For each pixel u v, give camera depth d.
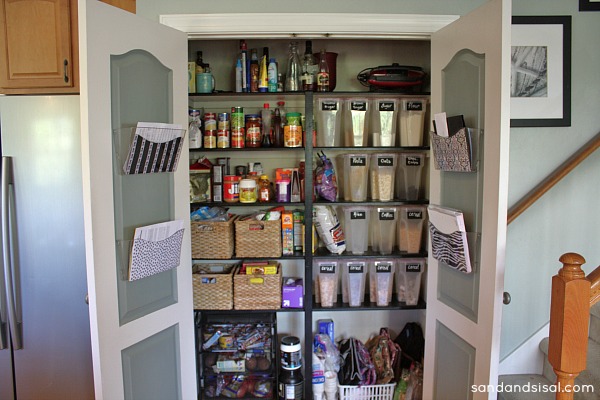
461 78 1.72
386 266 2.26
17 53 2.04
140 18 1.66
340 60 2.41
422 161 2.26
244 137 2.24
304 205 2.21
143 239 1.62
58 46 2.02
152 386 1.83
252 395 2.24
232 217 2.32
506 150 1.46
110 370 1.60
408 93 2.22
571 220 2.26
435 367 2.03
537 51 2.16
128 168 1.59
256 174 2.36
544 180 2.22
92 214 1.48
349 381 2.25
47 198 1.94
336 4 2.08
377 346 2.39
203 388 2.26
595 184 2.25
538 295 2.29
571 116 2.20
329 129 2.22
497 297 1.52
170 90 1.83
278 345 2.50
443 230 1.76
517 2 2.15
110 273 1.58
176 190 1.89
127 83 1.61
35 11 2.02
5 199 1.92
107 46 1.52
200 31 2.07
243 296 2.21
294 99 2.40
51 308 1.99
